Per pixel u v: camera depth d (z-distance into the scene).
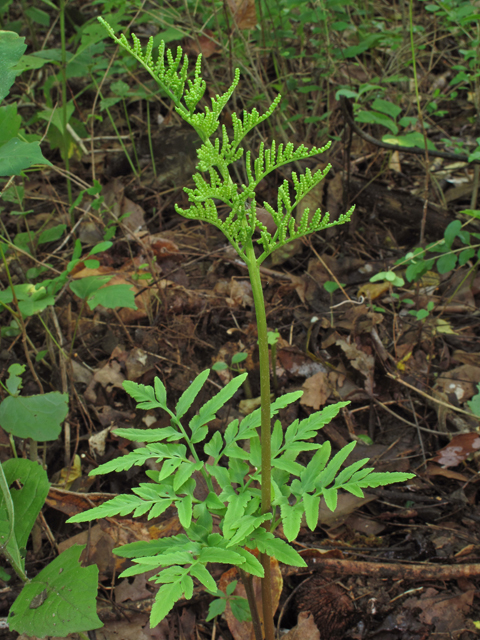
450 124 4.21
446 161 3.88
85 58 3.35
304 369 2.77
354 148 3.97
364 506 2.27
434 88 4.36
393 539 2.16
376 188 3.48
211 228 3.63
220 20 3.68
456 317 3.03
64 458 2.42
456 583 1.99
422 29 3.83
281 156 1.13
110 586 2.00
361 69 4.41
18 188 2.81
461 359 2.79
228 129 3.73
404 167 3.89
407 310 3.06
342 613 1.93
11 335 2.81
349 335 2.88
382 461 2.41
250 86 3.96
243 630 1.86
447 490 2.29
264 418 1.26
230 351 2.84
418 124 3.79
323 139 3.76
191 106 1.08
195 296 3.12
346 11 4.17
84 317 3.02
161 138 3.88
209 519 1.42
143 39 4.29
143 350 2.80
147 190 3.82
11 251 3.12
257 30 3.90
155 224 3.68
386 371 2.70
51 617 1.45
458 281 3.13
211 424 2.54
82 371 2.75
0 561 2.03
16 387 2.02
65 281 2.40
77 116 4.23
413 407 2.62
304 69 4.21
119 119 4.20
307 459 2.46
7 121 1.77
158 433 1.49
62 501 2.19
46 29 4.69
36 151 1.51
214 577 2.00
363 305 2.98
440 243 2.71
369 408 2.62
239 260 3.33
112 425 2.54
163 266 3.36
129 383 1.60
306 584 2.01
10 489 1.83
